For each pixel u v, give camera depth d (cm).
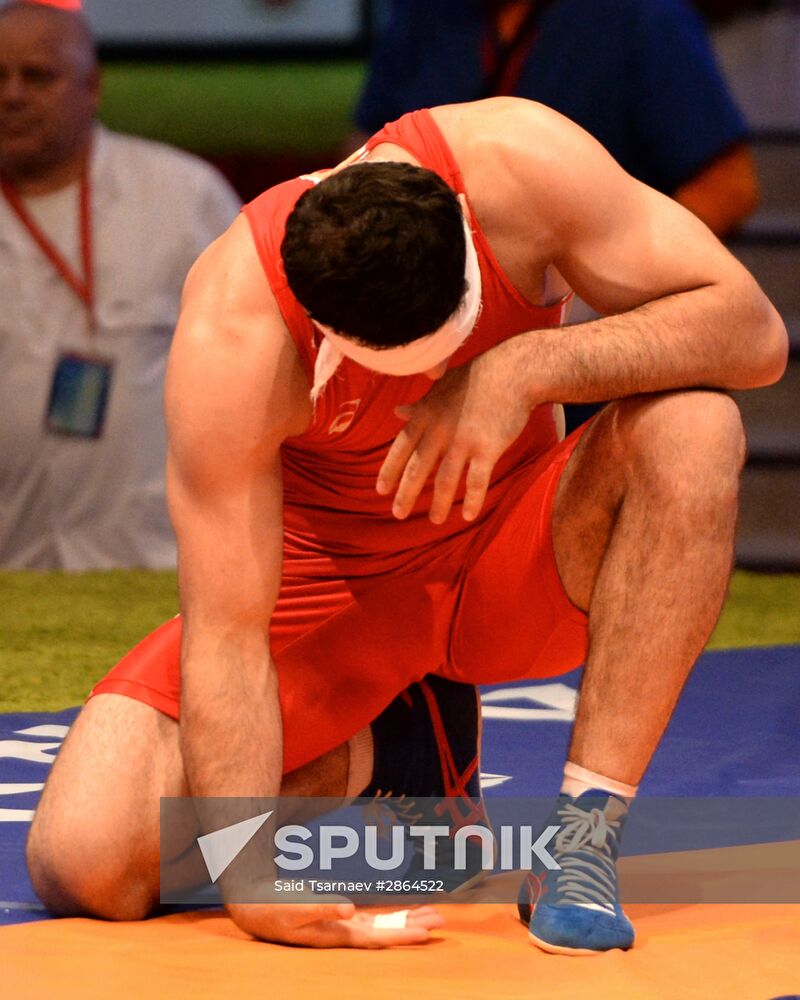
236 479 612
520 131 628
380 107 1275
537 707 1093
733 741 975
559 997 530
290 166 2253
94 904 640
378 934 593
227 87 3034
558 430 736
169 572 1594
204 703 614
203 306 615
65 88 1530
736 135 1200
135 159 1608
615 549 612
